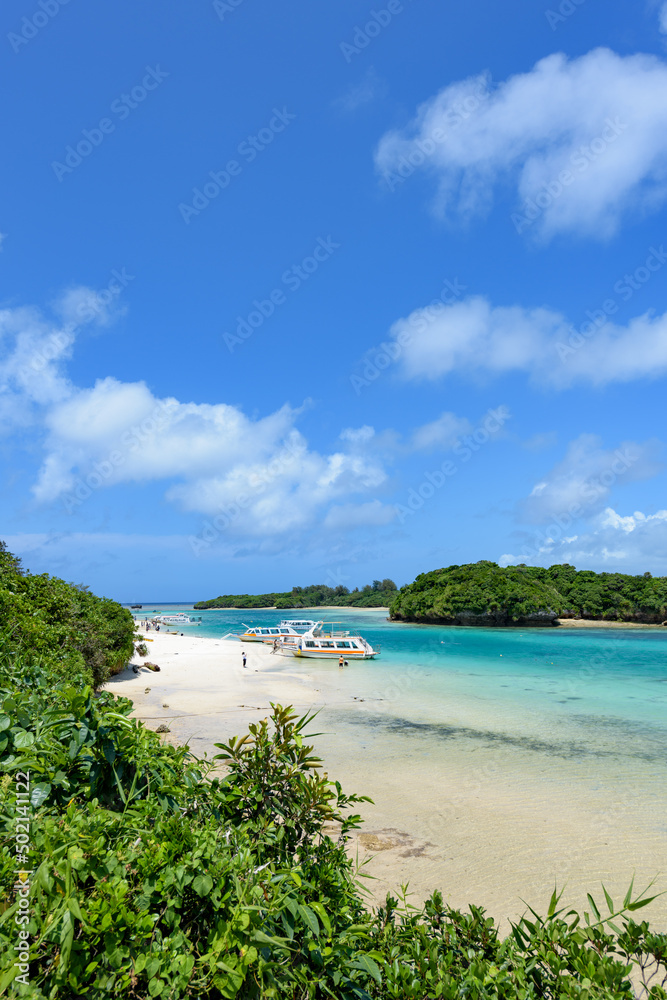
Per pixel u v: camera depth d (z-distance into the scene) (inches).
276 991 80.6
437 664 1839.3
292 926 92.0
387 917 139.9
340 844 137.7
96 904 75.2
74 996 71.5
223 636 3307.1
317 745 792.3
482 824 517.0
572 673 1595.7
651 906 379.6
